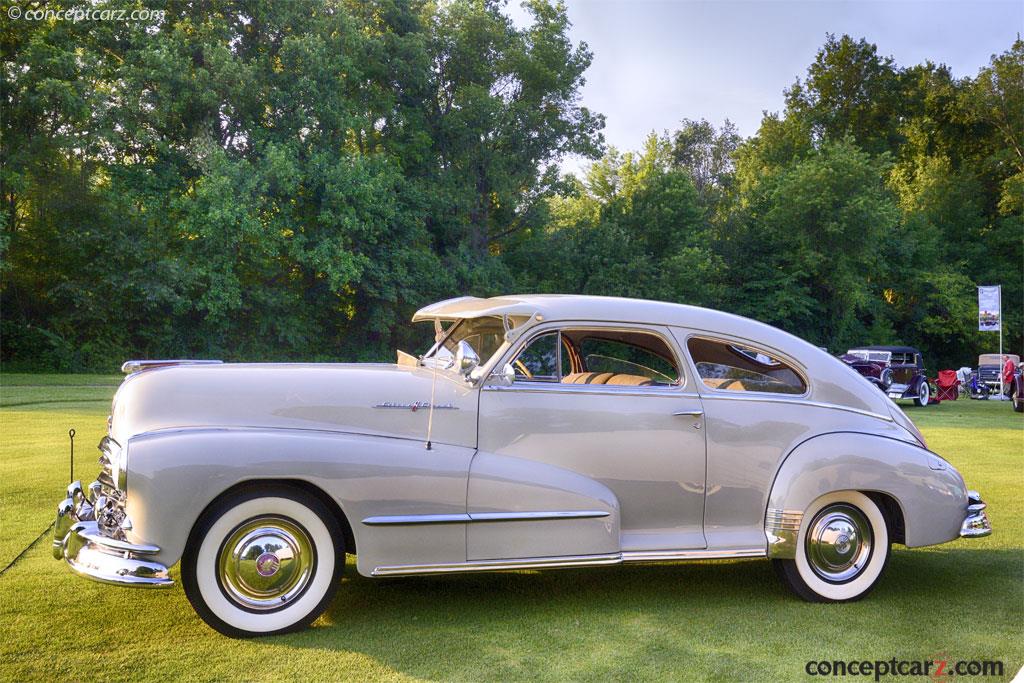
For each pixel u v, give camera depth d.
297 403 4.27
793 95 66.62
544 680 3.50
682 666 3.70
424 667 3.62
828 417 4.95
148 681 3.41
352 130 36.12
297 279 36.94
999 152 57.03
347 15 36.09
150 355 35.09
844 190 45.59
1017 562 5.75
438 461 4.21
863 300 45.03
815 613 4.56
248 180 31.30
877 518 4.83
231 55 32.66
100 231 31.55
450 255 39.03
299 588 4.07
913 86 64.38
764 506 4.80
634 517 4.64
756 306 47.03
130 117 31.36
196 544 3.89
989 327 29.38
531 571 5.39
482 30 39.88
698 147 76.88
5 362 32.06
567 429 4.51
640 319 4.79
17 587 4.64
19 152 29.33
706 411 4.73
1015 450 11.76
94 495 4.36
